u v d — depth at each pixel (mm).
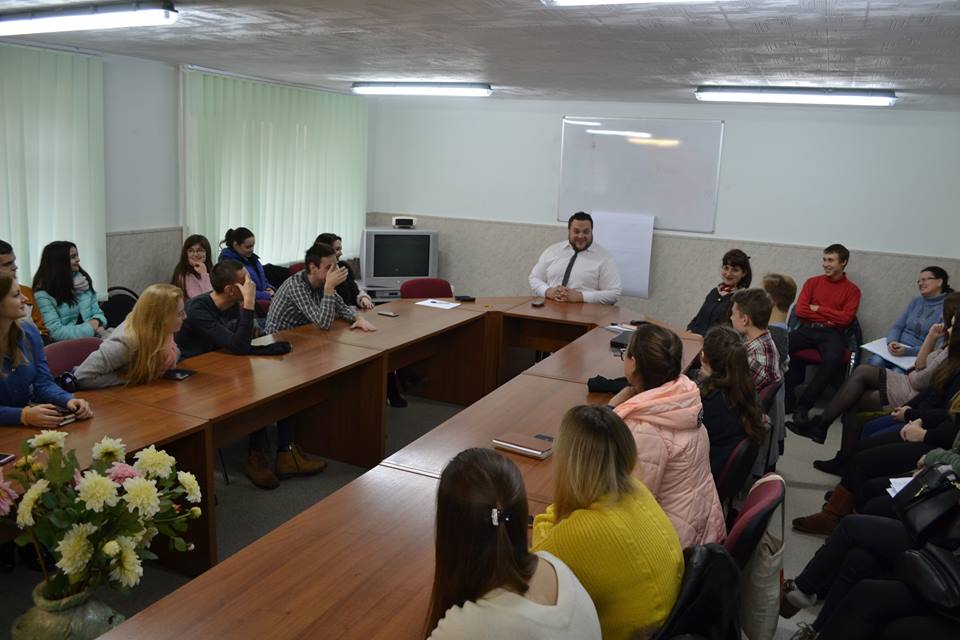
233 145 6250
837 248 5996
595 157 7191
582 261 5863
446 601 1369
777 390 3439
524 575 1367
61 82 4883
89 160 5113
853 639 2271
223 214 6270
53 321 4523
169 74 5699
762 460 3461
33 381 2924
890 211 6387
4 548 3004
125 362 3256
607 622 1725
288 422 4102
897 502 2447
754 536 1942
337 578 1897
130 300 5211
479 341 5367
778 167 6641
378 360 4117
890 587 2264
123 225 5527
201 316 3865
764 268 6781
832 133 6434
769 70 4141
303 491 3961
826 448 5039
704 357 2777
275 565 1945
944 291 5508
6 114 4633
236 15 3336
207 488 2953
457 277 7914
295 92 6793
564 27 3215
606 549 1682
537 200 7504
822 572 2705
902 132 6242
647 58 3975
